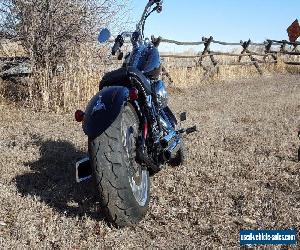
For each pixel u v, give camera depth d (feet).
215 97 35.70
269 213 12.23
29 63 27.96
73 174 15.17
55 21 27.30
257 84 46.70
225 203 12.82
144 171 12.32
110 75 12.09
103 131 10.66
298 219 11.87
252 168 16.07
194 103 32.09
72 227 11.08
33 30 27.17
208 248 10.32
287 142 19.84
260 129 22.57
